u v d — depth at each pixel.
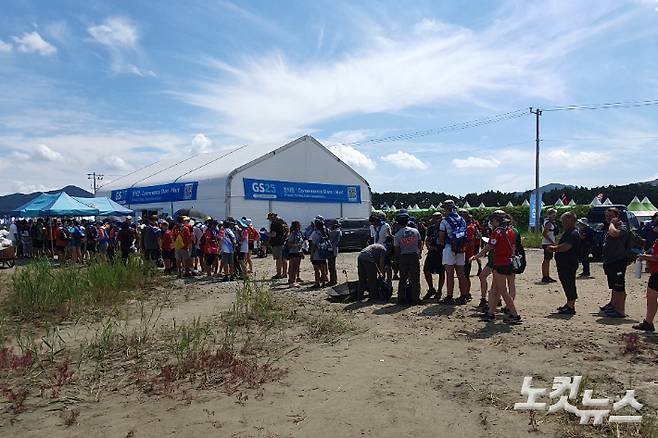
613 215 8.96
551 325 8.11
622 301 8.80
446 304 10.10
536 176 36.16
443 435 4.37
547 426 4.48
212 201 29.17
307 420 4.70
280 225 14.69
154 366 6.39
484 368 6.08
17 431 4.61
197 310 10.15
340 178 34.44
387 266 11.45
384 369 6.15
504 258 8.38
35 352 6.71
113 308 10.04
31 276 11.12
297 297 11.28
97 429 4.61
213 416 4.83
